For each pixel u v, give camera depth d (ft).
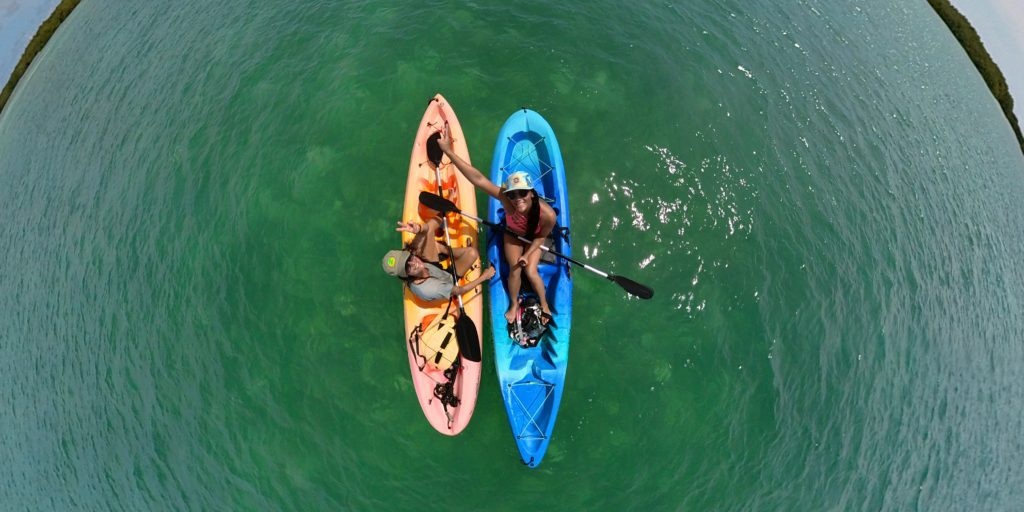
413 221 25.46
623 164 29.86
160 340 27.50
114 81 35.12
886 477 26.53
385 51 32.86
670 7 34.88
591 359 25.89
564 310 24.40
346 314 26.71
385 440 24.82
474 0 34.24
